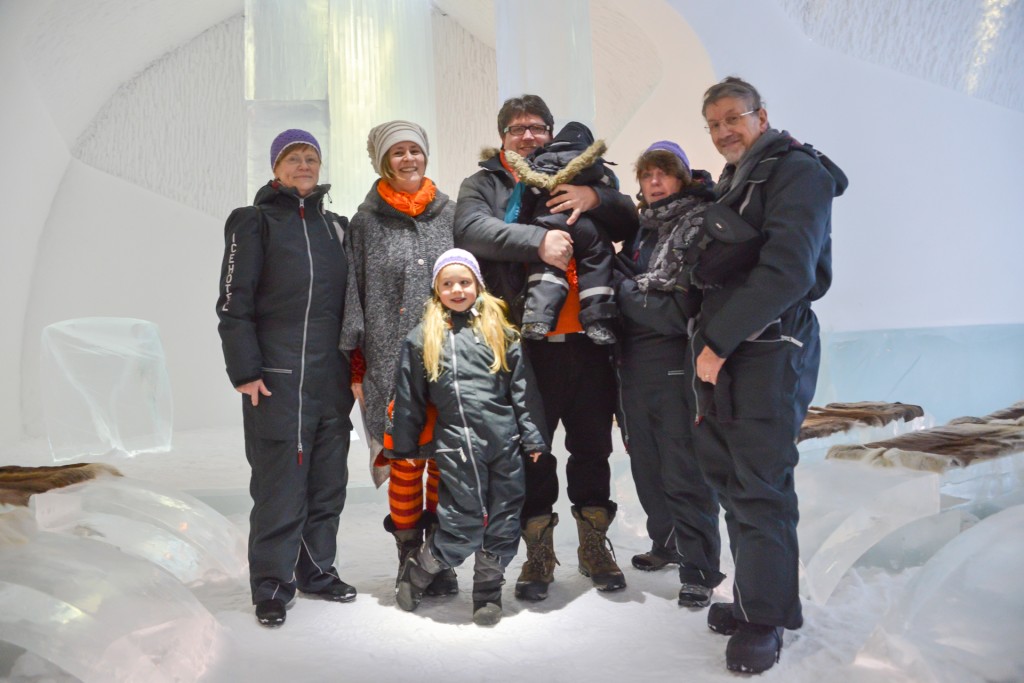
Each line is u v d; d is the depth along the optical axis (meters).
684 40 5.50
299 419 2.65
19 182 6.88
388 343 2.75
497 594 2.60
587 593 2.81
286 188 2.71
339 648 2.37
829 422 3.56
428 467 2.87
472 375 2.61
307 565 2.80
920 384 5.73
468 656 2.30
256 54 5.16
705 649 2.31
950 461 2.71
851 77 5.82
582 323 2.62
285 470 2.65
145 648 2.12
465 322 2.66
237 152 8.62
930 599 2.12
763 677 2.10
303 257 2.68
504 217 2.79
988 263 6.29
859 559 2.96
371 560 3.35
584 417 2.84
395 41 5.29
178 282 8.31
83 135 8.12
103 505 2.97
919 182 6.05
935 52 6.08
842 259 5.84
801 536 2.76
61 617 2.05
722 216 2.17
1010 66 6.31
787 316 2.19
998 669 1.98
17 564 2.19
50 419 6.45
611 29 6.22
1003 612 2.04
